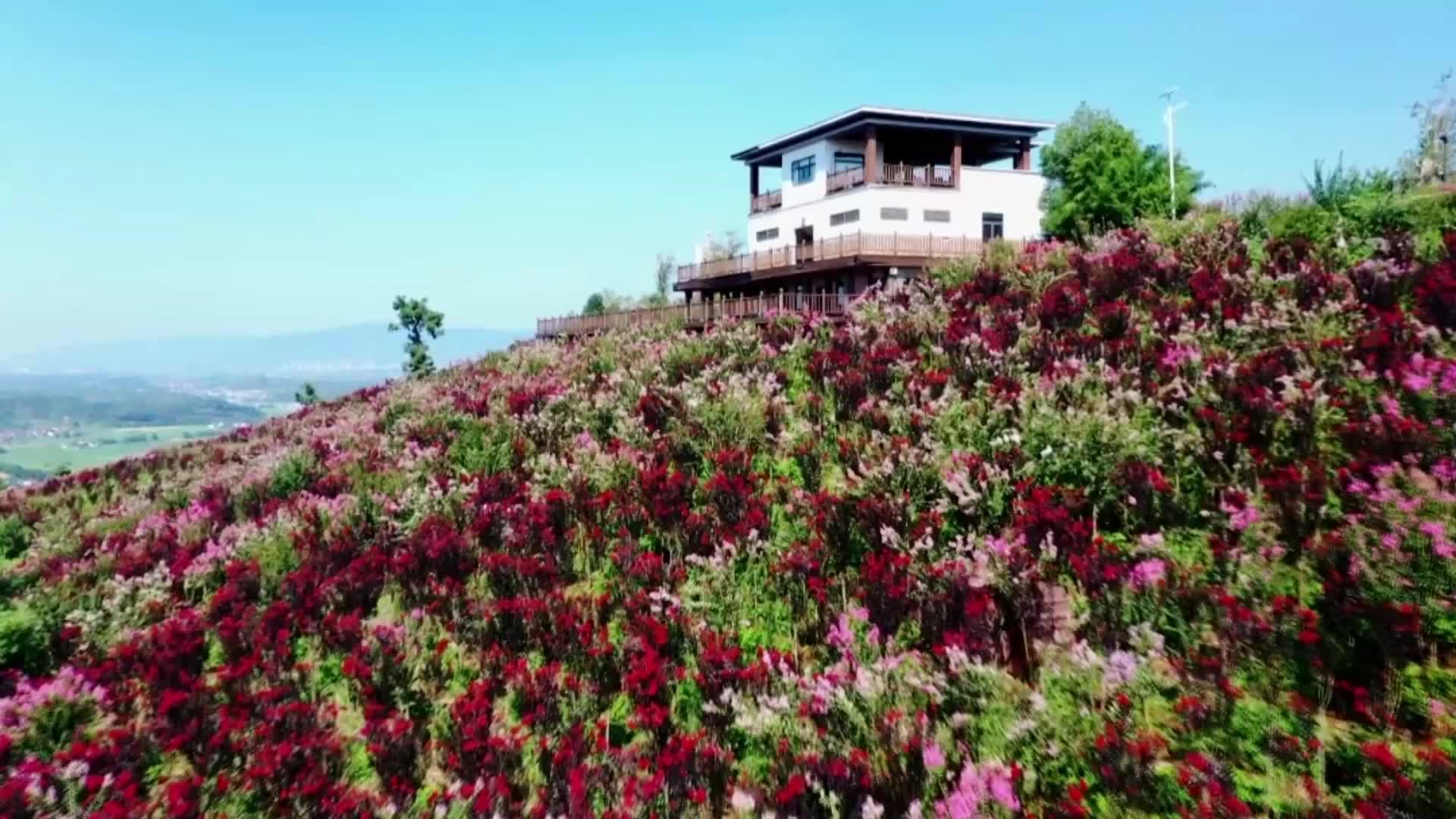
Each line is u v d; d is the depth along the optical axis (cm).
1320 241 1630
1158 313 1458
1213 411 1075
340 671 1094
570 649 1026
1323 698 721
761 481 1338
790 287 4075
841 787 711
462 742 880
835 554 1097
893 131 3881
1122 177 3309
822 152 4066
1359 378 1023
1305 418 982
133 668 1164
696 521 1212
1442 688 693
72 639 1306
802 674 913
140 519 2041
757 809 748
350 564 1334
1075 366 1322
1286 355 1129
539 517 1309
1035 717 715
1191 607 828
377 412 2716
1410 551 746
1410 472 858
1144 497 995
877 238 3316
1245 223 1883
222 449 2950
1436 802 589
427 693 1020
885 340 1758
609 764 833
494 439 1814
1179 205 3356
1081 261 1855
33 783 884
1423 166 2809
